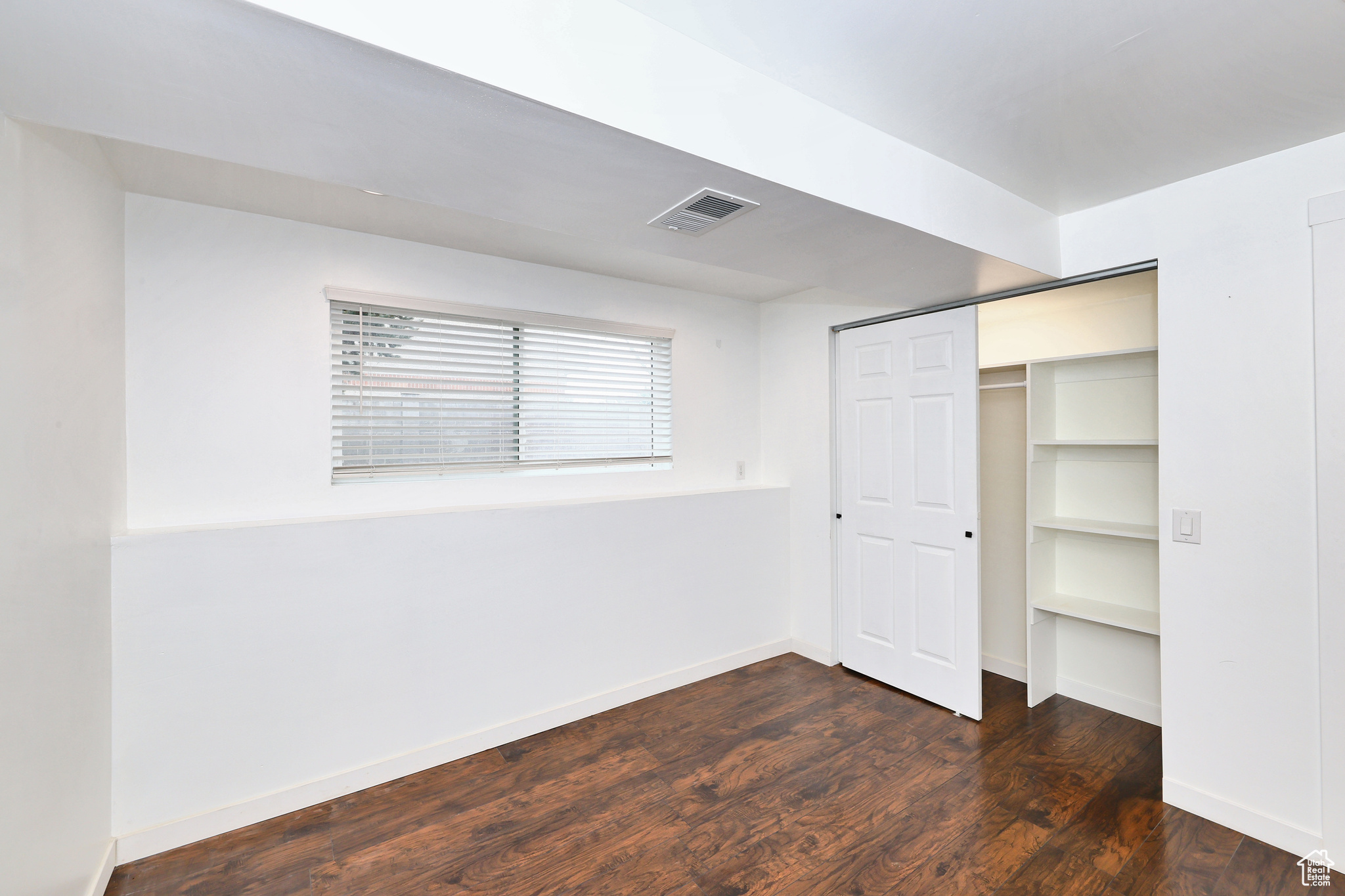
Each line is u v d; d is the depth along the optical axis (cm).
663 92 132
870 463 334
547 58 115
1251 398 198
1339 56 140
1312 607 187
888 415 323
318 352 245
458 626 254
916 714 291
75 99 112
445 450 282
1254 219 197
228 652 206
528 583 274
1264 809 195
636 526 311
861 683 329
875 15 127
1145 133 179
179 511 218
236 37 92
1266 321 195
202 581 201
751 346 396
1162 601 219
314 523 222
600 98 122
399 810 218
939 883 179
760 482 399
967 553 285
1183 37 134
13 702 128
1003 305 305
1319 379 183
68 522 157
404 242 266
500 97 112
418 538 244
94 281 176
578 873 185
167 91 109
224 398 226
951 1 123
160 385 214
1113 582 296
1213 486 206
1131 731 272
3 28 89
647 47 129
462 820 212
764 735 271
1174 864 186
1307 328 187
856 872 184
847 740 266
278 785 215
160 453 214
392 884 181
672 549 326
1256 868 183
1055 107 165
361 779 230
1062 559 315
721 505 348
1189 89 155
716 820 211
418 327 273
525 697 273
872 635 334
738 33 134
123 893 176
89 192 171
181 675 198
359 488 256
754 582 363
